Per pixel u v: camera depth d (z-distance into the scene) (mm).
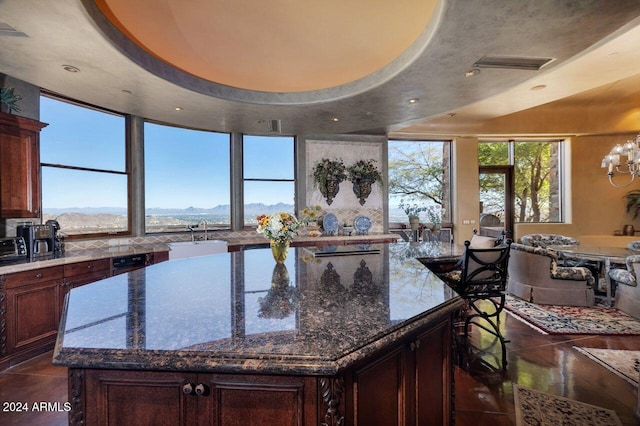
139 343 987
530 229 7125
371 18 2896
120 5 2596
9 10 1952
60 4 1916
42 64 2684
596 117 6809
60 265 2951
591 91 5883
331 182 5785
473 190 6969
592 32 2271
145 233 4453
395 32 3090
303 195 5695
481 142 7344
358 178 5957
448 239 7000
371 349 995
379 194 6176
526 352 2816
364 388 1059
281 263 2529
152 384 988
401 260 2676
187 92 3330
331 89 3688
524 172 7387
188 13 2773
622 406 2039
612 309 3971
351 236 5492
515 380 2361
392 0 2662
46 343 2848
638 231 7027
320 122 4574
